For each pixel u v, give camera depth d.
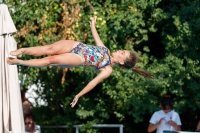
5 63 15.16
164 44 21.95
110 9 20.27
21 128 15.23
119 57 15.02
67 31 19.09
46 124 23.19
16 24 19.70
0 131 15.13
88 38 19.69
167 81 20.88
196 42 21.09
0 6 15.33
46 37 19.41
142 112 21.11
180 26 20.80
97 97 22.20
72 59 14.01
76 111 21.97
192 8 20.97
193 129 22.80
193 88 21.00
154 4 20.94
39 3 19.42
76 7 19.14
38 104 23.48
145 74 15.70
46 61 13.62
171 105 19.12
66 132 23.39
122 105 21.52
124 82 21.03
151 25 21.53
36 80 22.80
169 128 19.00
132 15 20.38
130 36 21.77
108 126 22.02
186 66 20.94
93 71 20.17
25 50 13.52
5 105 15.19
